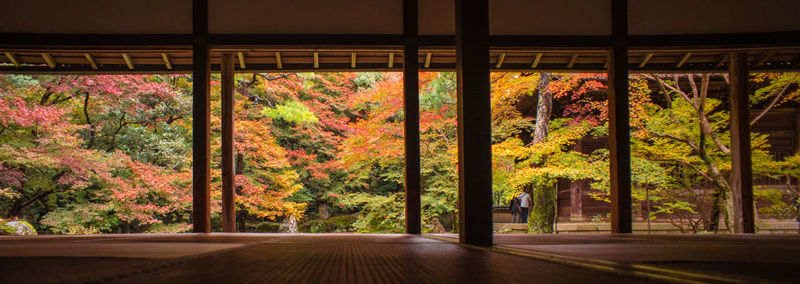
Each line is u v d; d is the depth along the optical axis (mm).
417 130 4820
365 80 12516
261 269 901
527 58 5898
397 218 10352
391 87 8930
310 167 11461
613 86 5000
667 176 8719
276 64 5895
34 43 4887
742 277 673
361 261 1092
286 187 10547
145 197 9477
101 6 4953
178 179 9352
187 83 11273
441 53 5531
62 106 9539
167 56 5691
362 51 5305
